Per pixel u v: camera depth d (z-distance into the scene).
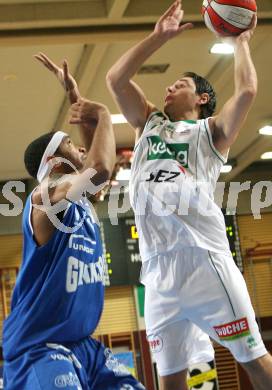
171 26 4.07
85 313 3.55
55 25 7.79
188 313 4.17
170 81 10.23
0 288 15.04
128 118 4.50
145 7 7.79
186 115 4.46
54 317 3.47
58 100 10.63
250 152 13.72
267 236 15.80
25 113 11.02
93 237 3.69
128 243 14.68
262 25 8.27
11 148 12.58
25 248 3.59
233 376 15.39
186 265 4.14
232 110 4.14
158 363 4.28
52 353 3.40
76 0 7.71
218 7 4.33
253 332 4.06
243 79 4.14
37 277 3.53
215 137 4.29
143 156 4.32
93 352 3.58
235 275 4.13
